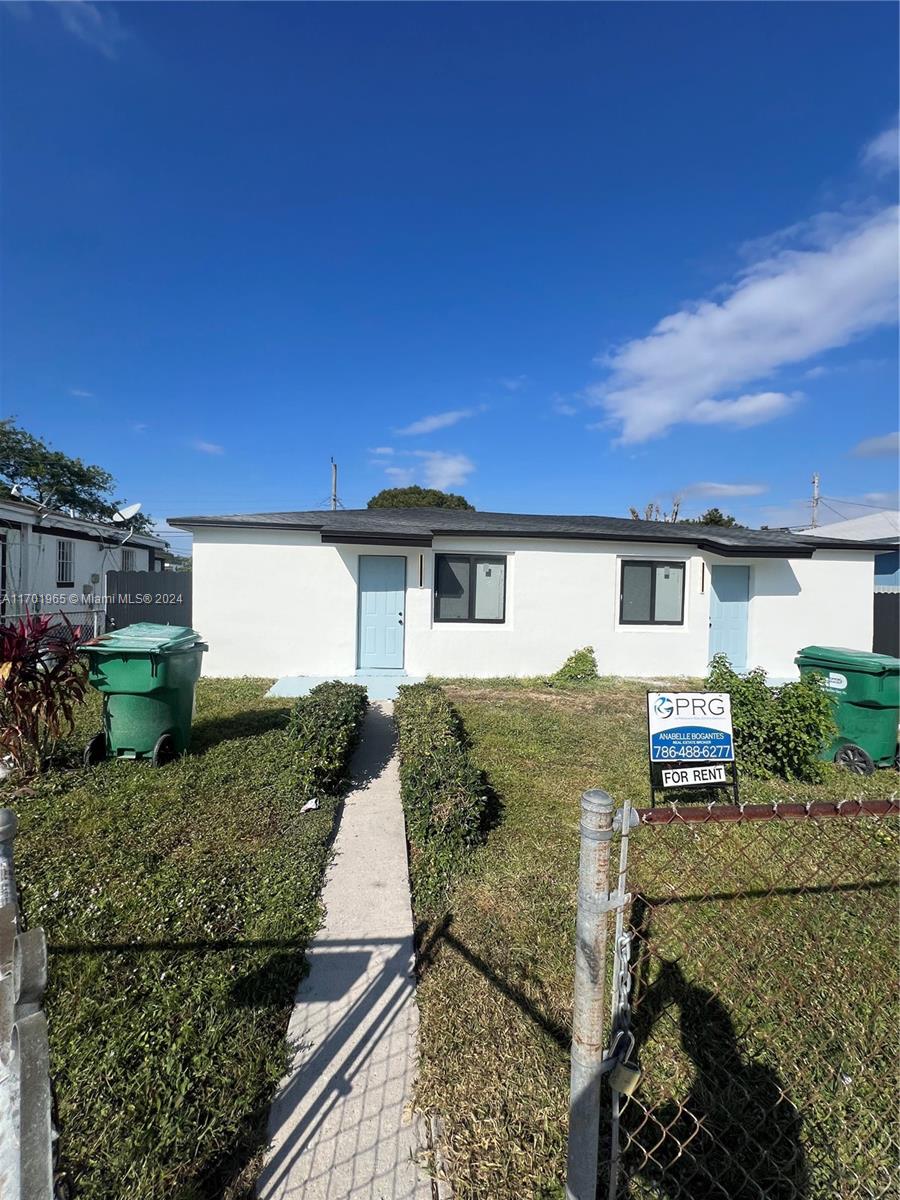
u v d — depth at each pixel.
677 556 10.62
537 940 2.81
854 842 3.76
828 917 2.94
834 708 5.45
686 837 3.83
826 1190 1.70
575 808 4.47
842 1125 1.88
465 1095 1.97
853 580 11.34
